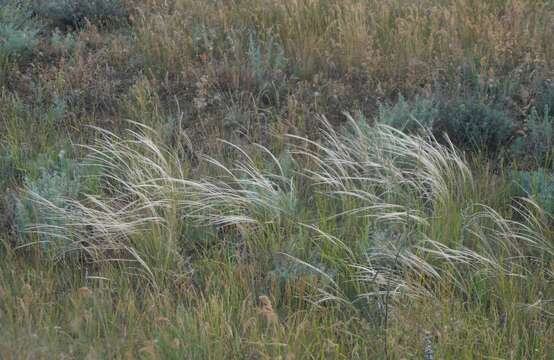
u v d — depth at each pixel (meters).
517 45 14.62
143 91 13.33
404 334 8.43
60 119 12.96
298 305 9.28
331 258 9.66
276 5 15.94
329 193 11.25
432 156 11.41
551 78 13.66
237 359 8.12
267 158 12.20
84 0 16.25
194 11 16.11
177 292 9.35
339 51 14.67
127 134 12.56
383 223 10.52
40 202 10.23
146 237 10.11
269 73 14.07
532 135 12.23
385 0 16.53
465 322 8.59
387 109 12.68
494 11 16.20
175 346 7.88
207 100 13.68
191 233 10.42
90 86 13.85
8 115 13.02
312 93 13.70
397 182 10.83
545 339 8.42
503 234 10.02
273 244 9.91
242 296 9.23
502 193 11.18
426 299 8.96
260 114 13.08
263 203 10.46
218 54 14.99
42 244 10.10
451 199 10.56
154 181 10.73
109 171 11.61
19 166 11.77
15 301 8.94
